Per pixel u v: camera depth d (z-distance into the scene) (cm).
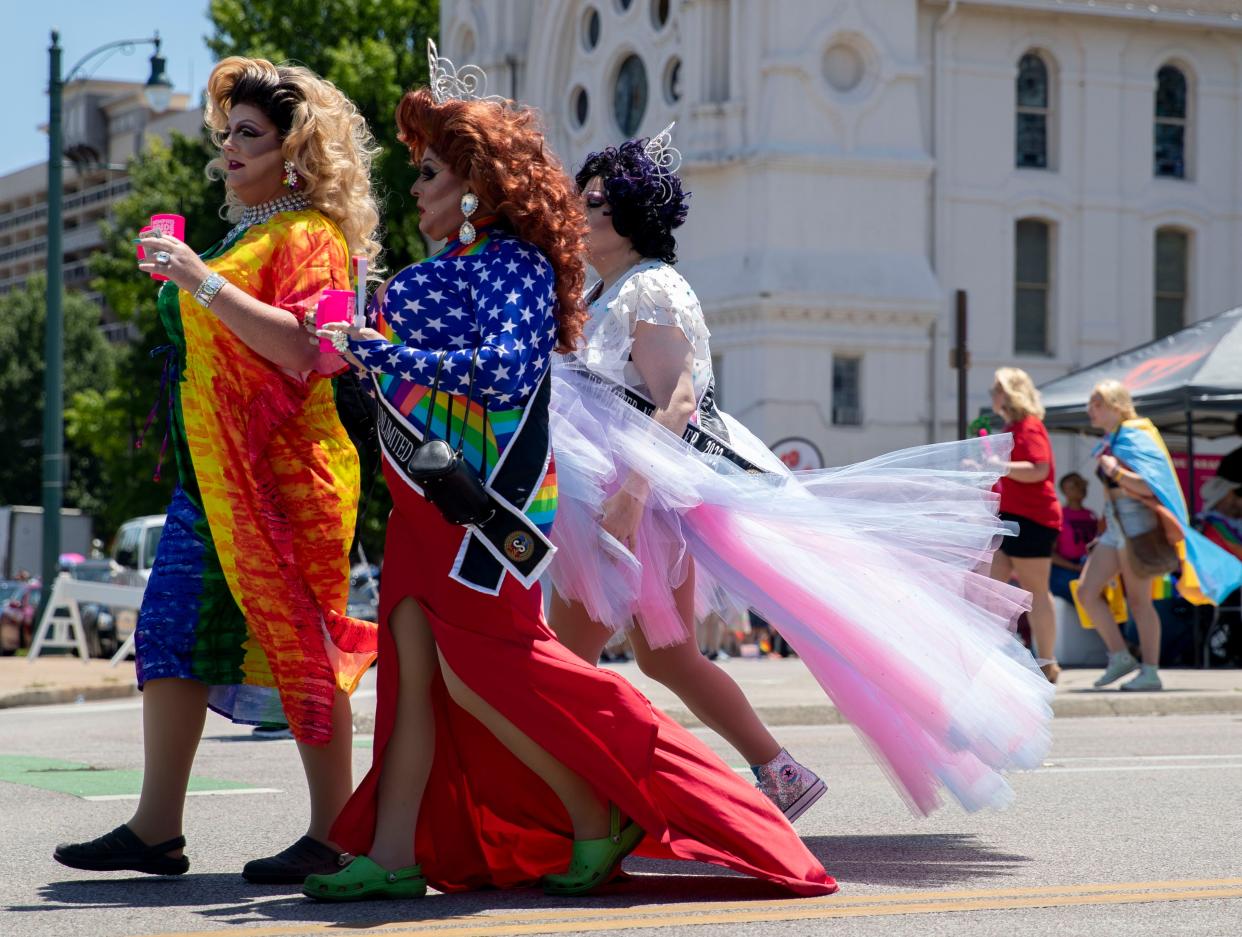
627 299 609
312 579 545
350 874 513
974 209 3734
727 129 3666
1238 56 3959
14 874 572
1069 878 561
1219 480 1877
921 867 586
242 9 4794
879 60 3634
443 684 523
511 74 4431
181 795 563
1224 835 655
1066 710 1275
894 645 594
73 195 15138
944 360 3694
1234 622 1777
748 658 2462
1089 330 3819
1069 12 3759
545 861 541
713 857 520
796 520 609
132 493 5100
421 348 513
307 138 554
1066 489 1880
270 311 527
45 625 2162
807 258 3575
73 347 8844
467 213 521
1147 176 3888
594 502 582
